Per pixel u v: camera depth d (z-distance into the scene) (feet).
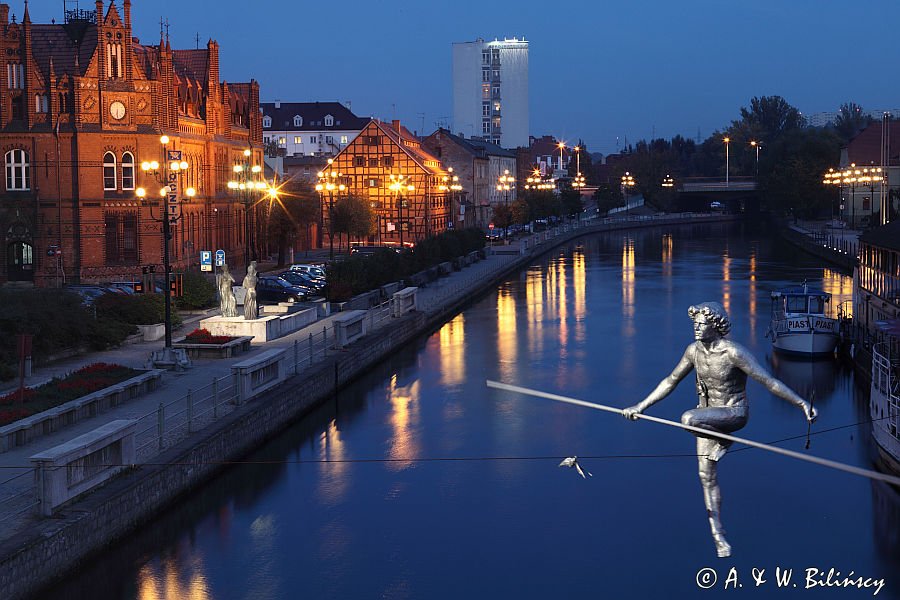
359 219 359.46
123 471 93.71
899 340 136.05
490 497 109.70
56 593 78.84
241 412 118.73
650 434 133.90
